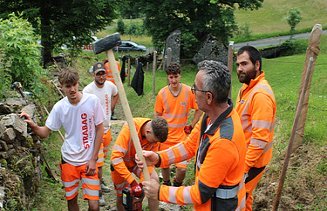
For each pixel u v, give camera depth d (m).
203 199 2.69
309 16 45.47
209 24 26.03
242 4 26.86
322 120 6.48
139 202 4.44
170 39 24.08
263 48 33.44
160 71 23.58
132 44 33.16
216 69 2.65
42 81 9.36
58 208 5.43
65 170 4.59
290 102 7.72
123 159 4.57
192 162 6.82
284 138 6.07
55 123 4.52
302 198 4.95
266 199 5.16
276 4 49.03
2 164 4.70
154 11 26.09
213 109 2.71
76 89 4.41
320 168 5.15
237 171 2.73
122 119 12.58
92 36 18.33
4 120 5.26
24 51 7.68
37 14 15.80
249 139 3.93
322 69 14.76
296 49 32.66
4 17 15.47
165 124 4.31
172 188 2.82
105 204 5.79
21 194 4.72
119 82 3.09
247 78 3.91
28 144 5.48
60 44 16.97
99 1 16.62
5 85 6.79
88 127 4.52
